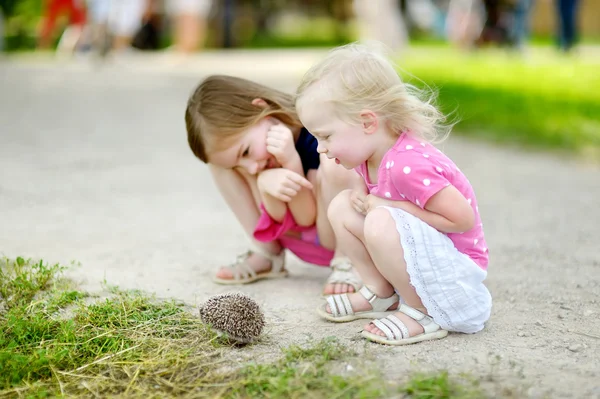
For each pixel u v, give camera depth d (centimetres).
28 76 1485
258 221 392
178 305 352
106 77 1459
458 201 295
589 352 299
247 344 309
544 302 362
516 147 790
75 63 1742
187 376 282
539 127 834
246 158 359
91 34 1850
